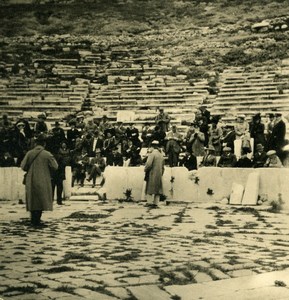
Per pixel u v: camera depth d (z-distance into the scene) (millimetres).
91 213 17203
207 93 36781
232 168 19234
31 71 43344
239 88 35875
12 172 21531
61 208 18719
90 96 39219
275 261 9906
